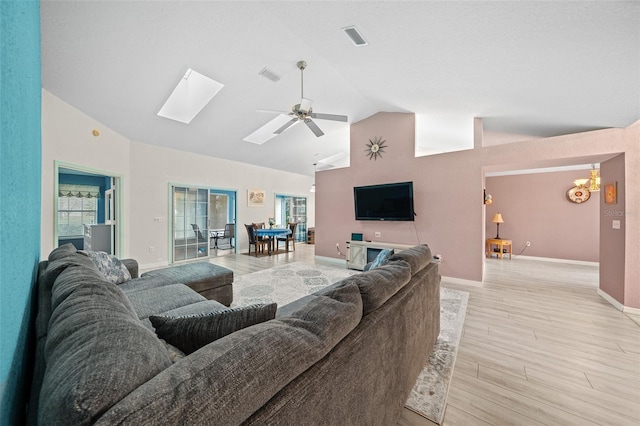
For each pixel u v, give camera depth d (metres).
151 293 2.15
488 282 4.23
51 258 1.90
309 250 7.56
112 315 0.79
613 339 2.35
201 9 2.32
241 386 0.58
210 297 2.87
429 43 2.36
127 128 4.33
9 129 0.57
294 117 3.58
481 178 4.02
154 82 3.21
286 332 0.80
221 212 8.42
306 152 7.12
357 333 1.04
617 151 3.03
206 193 6.23
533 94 2.87
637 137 2.94
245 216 7.16
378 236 5.17
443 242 4.36
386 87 3.66
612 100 2.62
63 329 0.72
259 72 3.39
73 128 3.54
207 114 4.30
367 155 5.27
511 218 6.73
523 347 2.21
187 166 5.77
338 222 5.75
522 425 1.41
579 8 1.61
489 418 1.46
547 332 2.48
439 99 3.67
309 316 0.96
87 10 2.13
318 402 0.76
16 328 0.72
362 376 1.00
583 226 5.91
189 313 1.82
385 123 5.04
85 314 0.78
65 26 2.23
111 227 4.63
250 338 0.71
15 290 0.69
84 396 0.46
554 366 1.94
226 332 0.95
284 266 5.35
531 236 6.50
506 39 2.06
